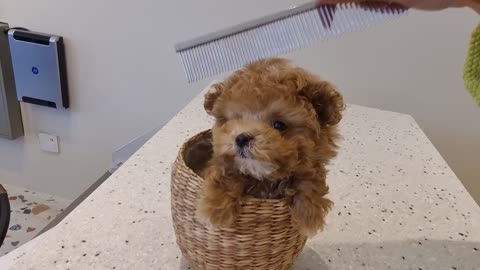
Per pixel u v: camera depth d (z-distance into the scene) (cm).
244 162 24
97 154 82
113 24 70
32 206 86
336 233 35
